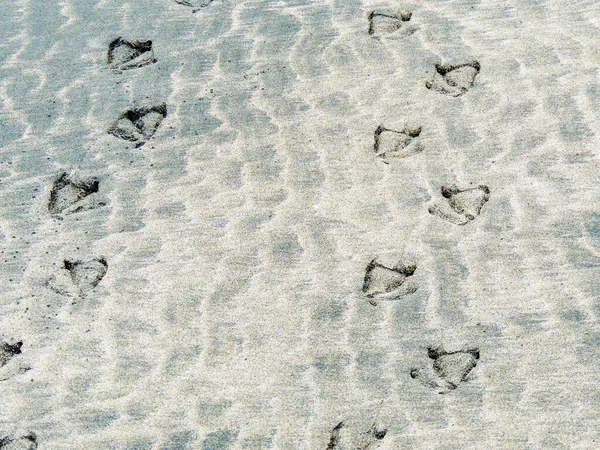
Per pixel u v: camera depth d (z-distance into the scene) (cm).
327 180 369
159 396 292
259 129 399
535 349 293
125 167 388
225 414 284
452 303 312
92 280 337
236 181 374
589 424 269
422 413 278
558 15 440
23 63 459
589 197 345
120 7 494
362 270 329
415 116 395
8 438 284
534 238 332
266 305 320
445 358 293
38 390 298
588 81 396
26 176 388
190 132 403
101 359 307
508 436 268
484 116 390
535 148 370
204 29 468
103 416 288
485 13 451
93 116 419
